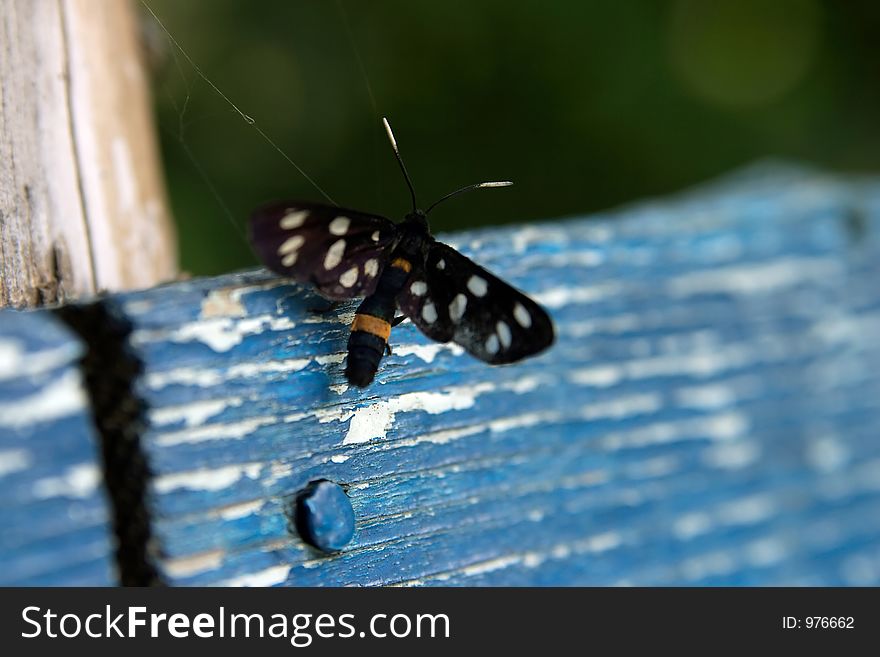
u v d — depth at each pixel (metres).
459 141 0.70
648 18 0.73
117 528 0.29
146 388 0.29
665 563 0.32
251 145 0.69
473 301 0.31
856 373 0.36
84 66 0.33
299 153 0.70
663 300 0.34
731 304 0.35
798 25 0.77
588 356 0.33
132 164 0.34
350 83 0.70
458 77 0.70
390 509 0.30
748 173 0.39
